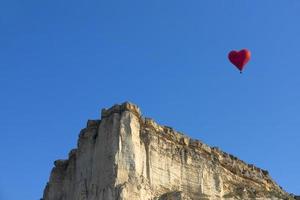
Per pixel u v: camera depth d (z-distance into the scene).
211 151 120.12
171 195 104.31
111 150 103.06
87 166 106.31
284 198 124.69
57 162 117.38
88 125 111.88
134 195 98.88
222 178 117.94
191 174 112.31
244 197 117.12
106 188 99.38
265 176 129.50
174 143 113.69
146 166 105.88
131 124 106.00
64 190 111.12
